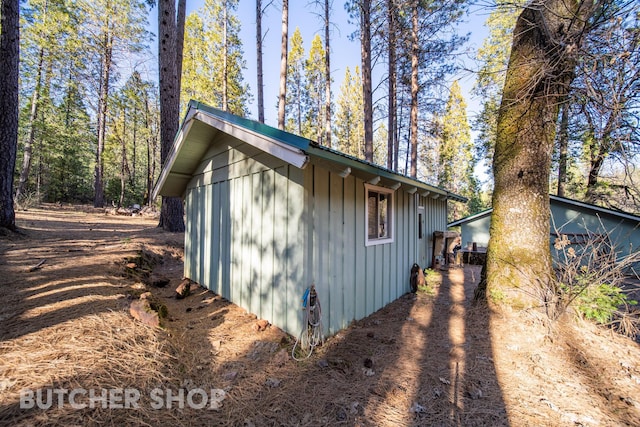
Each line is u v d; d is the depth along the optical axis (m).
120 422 1.58
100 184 17.55
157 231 8.73
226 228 4.34
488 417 1.89
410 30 9.87
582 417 1.89
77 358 1.96
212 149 4.71
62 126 17.62
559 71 3.27
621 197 4.48
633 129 2.91
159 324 2.76
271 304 3.41
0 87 5.86
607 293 3.43
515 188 3.63
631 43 2.63
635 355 2.70
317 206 3.13
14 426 1.37
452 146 22.12
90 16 14.25
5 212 6.02
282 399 2.08
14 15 5.88
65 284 3.37
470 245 11.45
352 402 2.05
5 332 2.18
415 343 3.09
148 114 20.98
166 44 8.07
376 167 3.41
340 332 3.44
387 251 4.71
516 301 3.41
